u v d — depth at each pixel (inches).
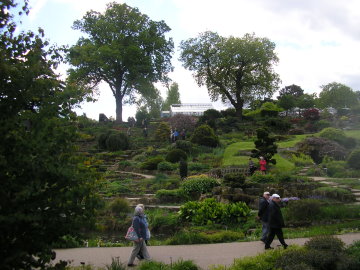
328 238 347.6
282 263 306.3
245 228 532.1
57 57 252.7
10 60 236.4
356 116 1888.5
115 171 1107.9
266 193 434.9
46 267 251.0
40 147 212.1
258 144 950.4
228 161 1069.1
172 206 685.3
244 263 321.1
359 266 290.4
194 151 1231.5
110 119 2247.8
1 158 203.5
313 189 710.5
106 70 1897.1
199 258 379.2
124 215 600.7
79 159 238.8
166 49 2102.6
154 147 1425.9
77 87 246.4
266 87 1913.1
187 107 2476.6
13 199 211.3
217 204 587.8
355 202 627.8
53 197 224.2
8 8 240.8
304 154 1153.4
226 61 1862.7
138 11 2071.9
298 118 1950.1
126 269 331.6
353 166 948.6
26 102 232.2
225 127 1724.9
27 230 221.5
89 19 1993.1
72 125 238.5
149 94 2082.9
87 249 441.7
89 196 235.6
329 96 2795.3
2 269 203.9
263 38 1945.1
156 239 523.8
